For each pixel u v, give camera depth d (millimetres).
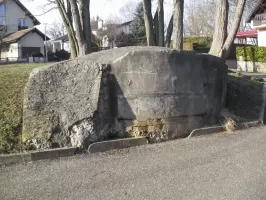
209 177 5508
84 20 12375
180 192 4918
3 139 6203
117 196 4750
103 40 50875
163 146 7277
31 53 47594
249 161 6352
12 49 47969
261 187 5133
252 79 14914
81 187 5027
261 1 33531
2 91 7426
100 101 7098
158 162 6211
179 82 7953
